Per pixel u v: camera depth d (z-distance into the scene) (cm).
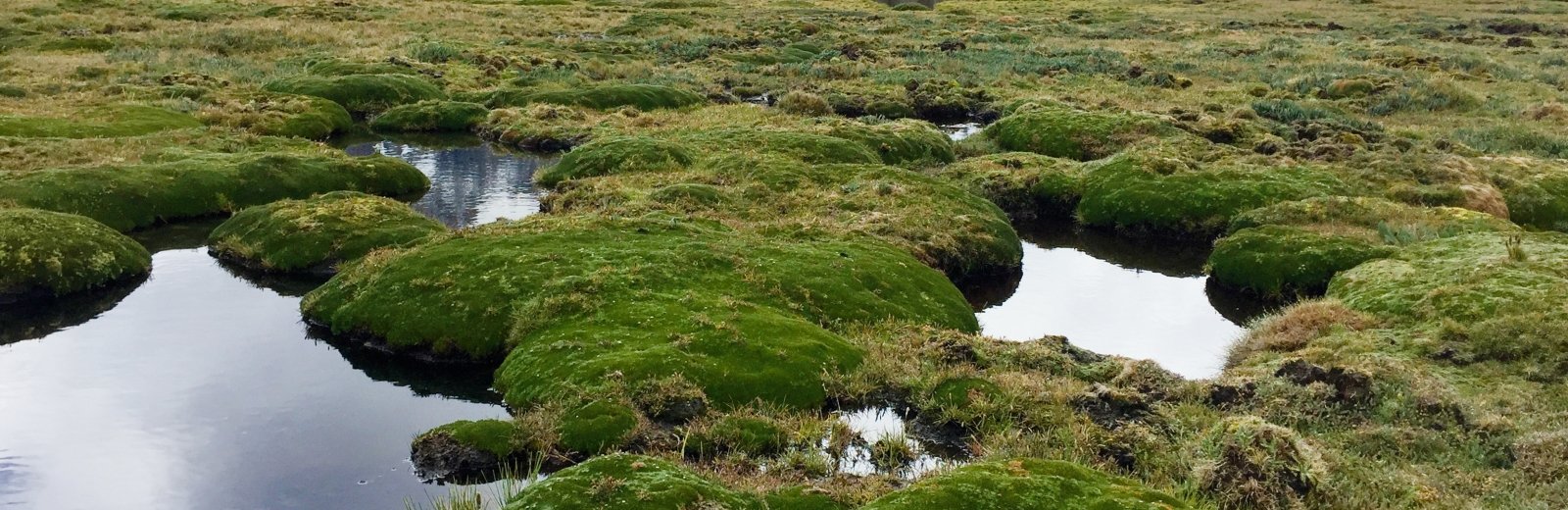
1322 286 2277
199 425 1488
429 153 3800
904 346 1700
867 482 1220
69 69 4819
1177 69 5934
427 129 4288
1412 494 1148
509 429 1357
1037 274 2542
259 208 2570
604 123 4131
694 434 1372
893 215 2581
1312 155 3494
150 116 3816
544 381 1516
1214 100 4881
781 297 1856
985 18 9019
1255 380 1520
